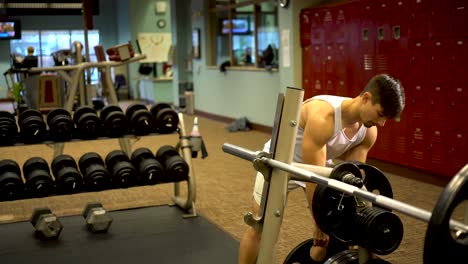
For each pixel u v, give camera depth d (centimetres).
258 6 964
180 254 392
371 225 207
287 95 241
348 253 233
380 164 646
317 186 222
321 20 727
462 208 411
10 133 451
